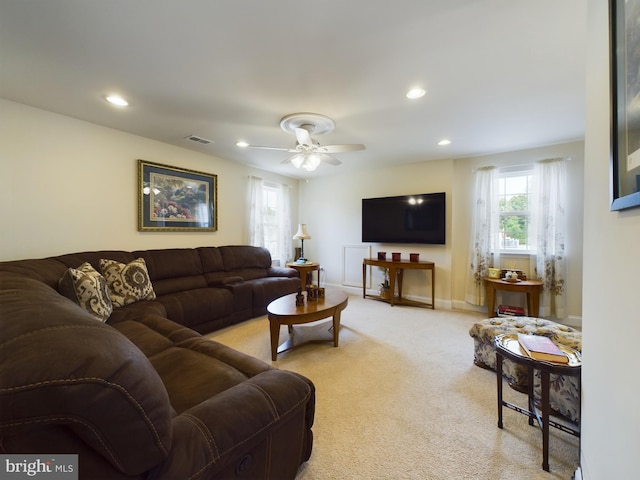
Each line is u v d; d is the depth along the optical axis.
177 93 2.21
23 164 2.42
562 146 3.43
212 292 3.14
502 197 3.89
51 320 0.64
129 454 0.62
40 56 1.74
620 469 0.79
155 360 1.48
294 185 5.73
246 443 0.88
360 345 2.80
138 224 3.23
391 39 1.58
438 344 2.82
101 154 2.92
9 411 0.49
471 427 1.61
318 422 1.65
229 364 1.43
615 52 0.81
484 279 3.69
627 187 0.74
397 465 1.35
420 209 4.36
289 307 2.64
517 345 1.61
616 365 0.84
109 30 1.51
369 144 3.49
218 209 4.19
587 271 1.15
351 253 5.23
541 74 1.92
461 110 2.50
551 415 1.67
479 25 1.47
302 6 1.34
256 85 2.09
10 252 2.36
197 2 1.32
